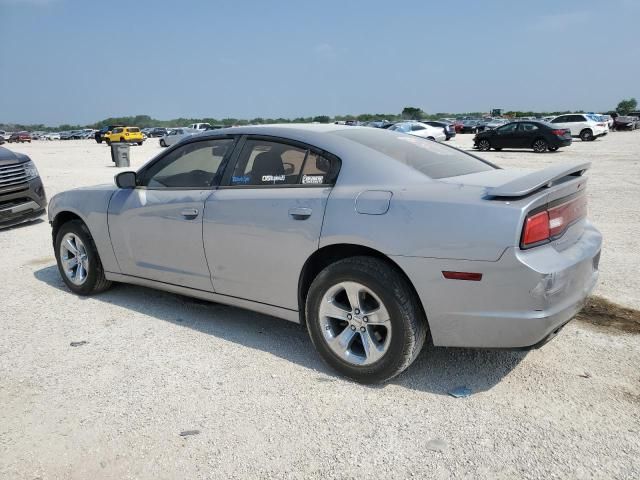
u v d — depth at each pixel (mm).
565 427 2846
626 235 7066
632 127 45406
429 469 2557
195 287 4207
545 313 2854
